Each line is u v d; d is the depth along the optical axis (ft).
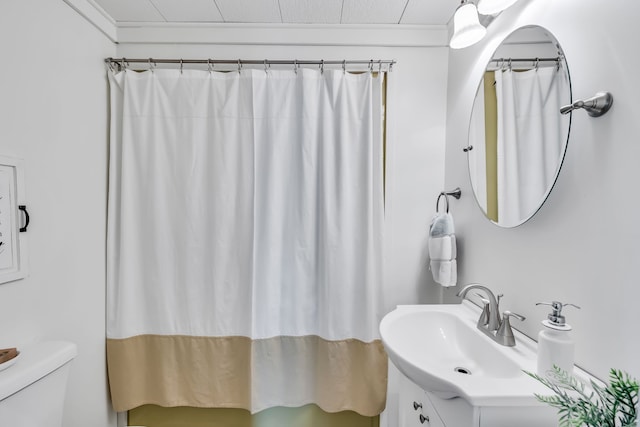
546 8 2.67
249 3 4.26
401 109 4.92
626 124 1.96
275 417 4.95
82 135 4.17
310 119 4.61
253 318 4.63
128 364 4.66
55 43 3.72
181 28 4.80
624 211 1.97
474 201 3.97
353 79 4.67
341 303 4.63
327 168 4.62
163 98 4.65
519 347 2.78
